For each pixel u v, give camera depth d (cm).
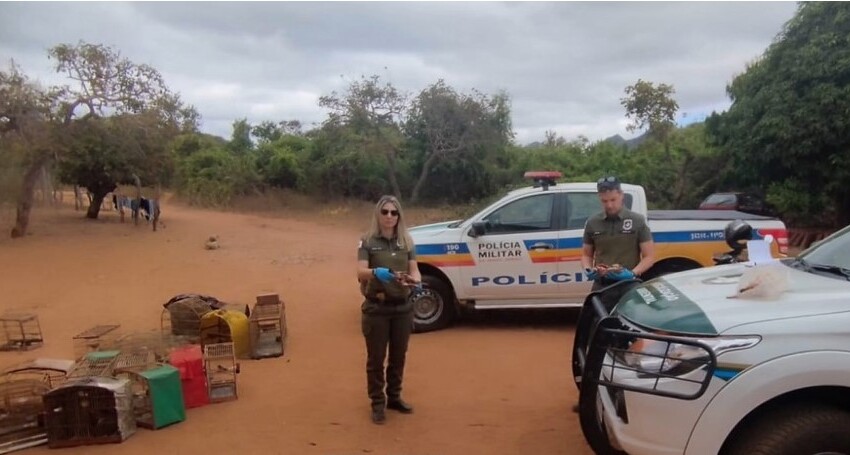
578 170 3338
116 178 2945
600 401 375
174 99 2783
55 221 2920
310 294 1205
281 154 4209
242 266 1619
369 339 536
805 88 1852
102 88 2417
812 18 1862
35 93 2203
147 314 1038
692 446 313
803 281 365
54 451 492
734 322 321
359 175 3969
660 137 2994
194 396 584
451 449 480
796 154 1881
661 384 323
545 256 830
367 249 535
